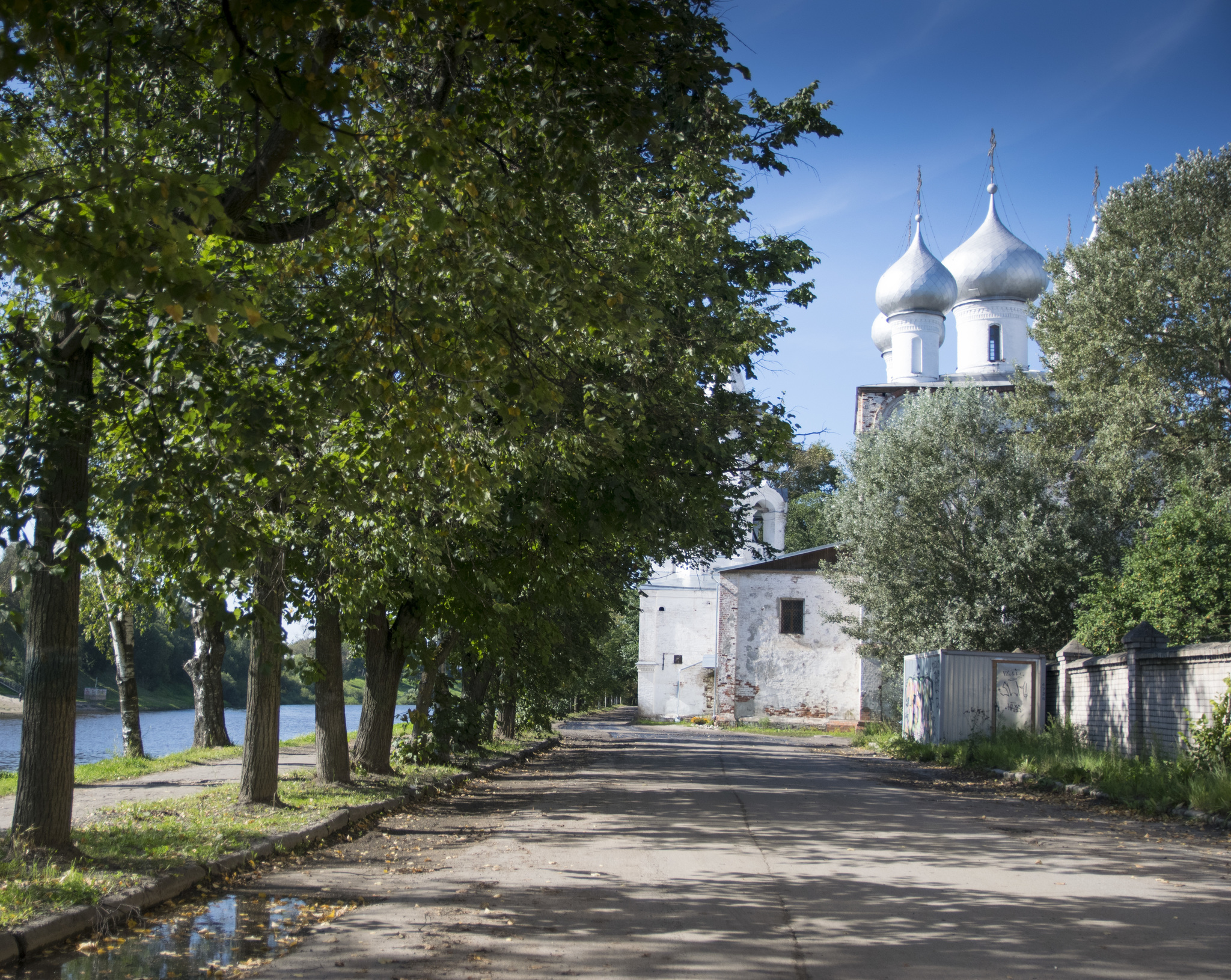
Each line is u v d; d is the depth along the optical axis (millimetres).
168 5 8062
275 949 6043
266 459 7410
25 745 7961
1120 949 6121
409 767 18625
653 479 14062
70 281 7281
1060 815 13805
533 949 6012
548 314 8969
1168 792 14227
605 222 11961
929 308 57938
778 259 16312
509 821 12461
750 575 47938
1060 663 23641
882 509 33594
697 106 9570
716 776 20000
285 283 8875
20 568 6852
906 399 36688
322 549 12492
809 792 16531
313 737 29859
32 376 7285
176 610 8023
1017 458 32844
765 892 7812
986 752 23406
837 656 47000
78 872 7137
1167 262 32594
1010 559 30906
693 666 54719
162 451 7301
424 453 8234
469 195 7922
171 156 8734
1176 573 23109
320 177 9109
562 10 7344
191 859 8141
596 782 18281
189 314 5988
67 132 8477
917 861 9367
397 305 8203
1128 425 31797
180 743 34438
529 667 25719
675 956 5898
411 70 9055
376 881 8219
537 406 8664
